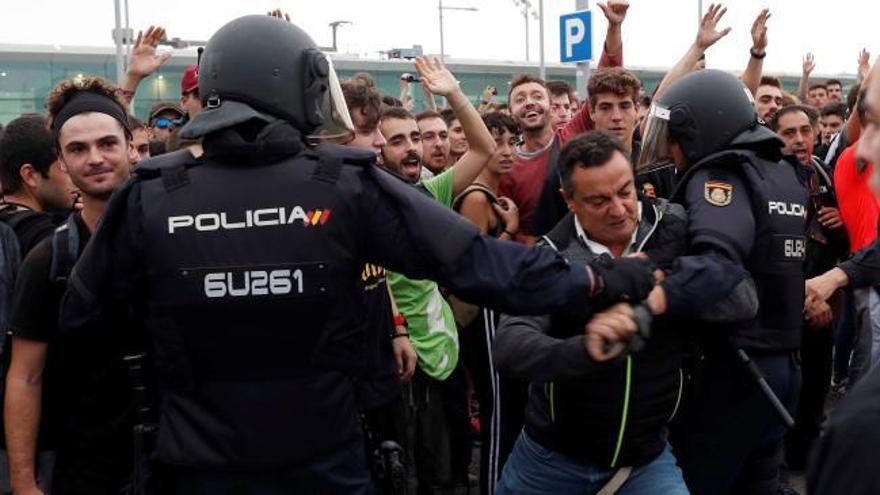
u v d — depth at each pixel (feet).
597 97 12.82
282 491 6.64
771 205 8.89
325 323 6.53
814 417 15.10
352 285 6.70
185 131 6.61
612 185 8.00
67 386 8.09
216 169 6.58
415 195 6.68
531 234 13.12
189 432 6.61
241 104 6.60
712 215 8.39
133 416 7.65
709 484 9.41
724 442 9.25
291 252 6.42
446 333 12.30
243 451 6.51
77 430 8.07
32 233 9.70
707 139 9.11
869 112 3.85
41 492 8.16
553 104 21.20
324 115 7.08
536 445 8.64
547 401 8.39
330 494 6.75
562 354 7.11
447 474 13.50
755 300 8.32
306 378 6.54
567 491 8.48
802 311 9.43
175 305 6.48
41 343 8.02
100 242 6.71
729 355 9.01
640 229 8.44
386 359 8.47
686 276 7.23
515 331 7.59
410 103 30.45
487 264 6.57
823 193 15.53
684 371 8.58
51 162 10.10
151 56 13.93
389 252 6.67
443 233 6.53
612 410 8.02
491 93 31.81
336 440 6.68
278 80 6.66
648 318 6.71
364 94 12.03
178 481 6.82
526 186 14.20
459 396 13.70
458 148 19.89
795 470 15.44
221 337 6.46
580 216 8.33
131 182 6.70
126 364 7.32
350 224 6.58
